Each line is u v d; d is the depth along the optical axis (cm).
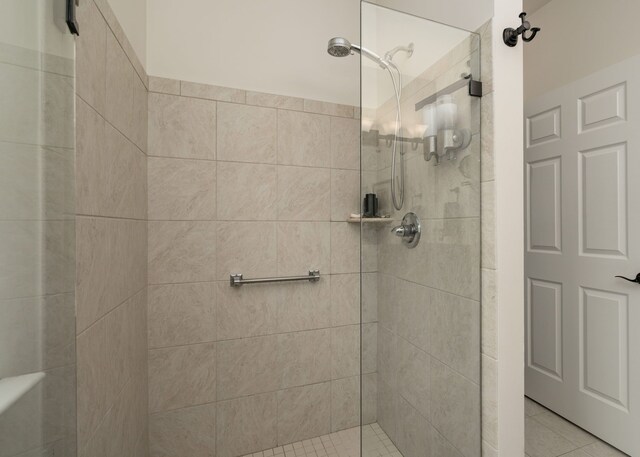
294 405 161
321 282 167
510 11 101
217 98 149
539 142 186
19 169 48
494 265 100
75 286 63
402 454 108
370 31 105
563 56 178
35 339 52
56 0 58
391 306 108
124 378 106
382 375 109
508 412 100
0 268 45
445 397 109
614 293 148
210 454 147
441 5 125
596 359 155
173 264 142
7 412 45
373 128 107
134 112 119
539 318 186
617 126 147
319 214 167
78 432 73
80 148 74
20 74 49
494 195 99
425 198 109
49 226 56
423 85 108
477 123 104
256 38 157
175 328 142
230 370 150
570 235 168
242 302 153
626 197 144
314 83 167
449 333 109
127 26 112
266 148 157
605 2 158
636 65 139
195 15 147
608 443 149
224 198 150
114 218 97
